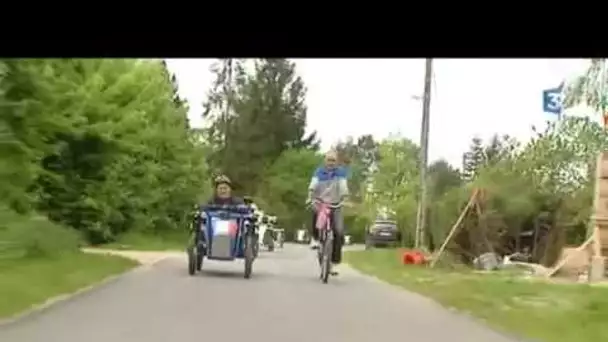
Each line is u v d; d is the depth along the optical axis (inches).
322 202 665.6
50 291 490.0
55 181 1066.1
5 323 371.9
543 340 370.3
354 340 352.2
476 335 380.8
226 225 678.5
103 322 382.6
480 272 874.8
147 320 392.2
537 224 1086.4
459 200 1136.2
